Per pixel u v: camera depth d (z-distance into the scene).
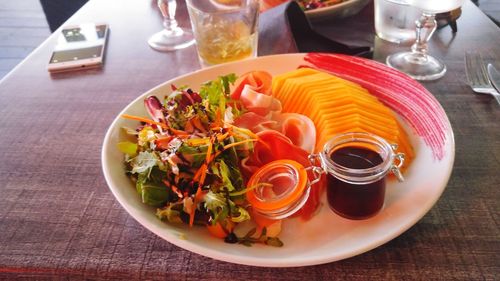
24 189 0.32
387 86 0.36
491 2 0.99
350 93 0.34
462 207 0.28
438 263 0.24
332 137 0.30
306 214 0.28
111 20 0.58
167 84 0.38
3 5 1.39
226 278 0.24
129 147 0.30
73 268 0.26
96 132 0.37
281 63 0.40
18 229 0.29
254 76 0.37
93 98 0.42
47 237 0.28
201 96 0.35
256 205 0.26
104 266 0.26
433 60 0.43
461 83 0.40
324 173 0.29
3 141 0.37
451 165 0.28
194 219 0.27
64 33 0.54
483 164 0.31
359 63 0.39
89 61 0.47
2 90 0.44
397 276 0.24
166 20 0.53
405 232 0.26
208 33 0.44
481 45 0.46
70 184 0.32
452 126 0.35
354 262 0.25
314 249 0.25
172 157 0.27
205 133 0.31
